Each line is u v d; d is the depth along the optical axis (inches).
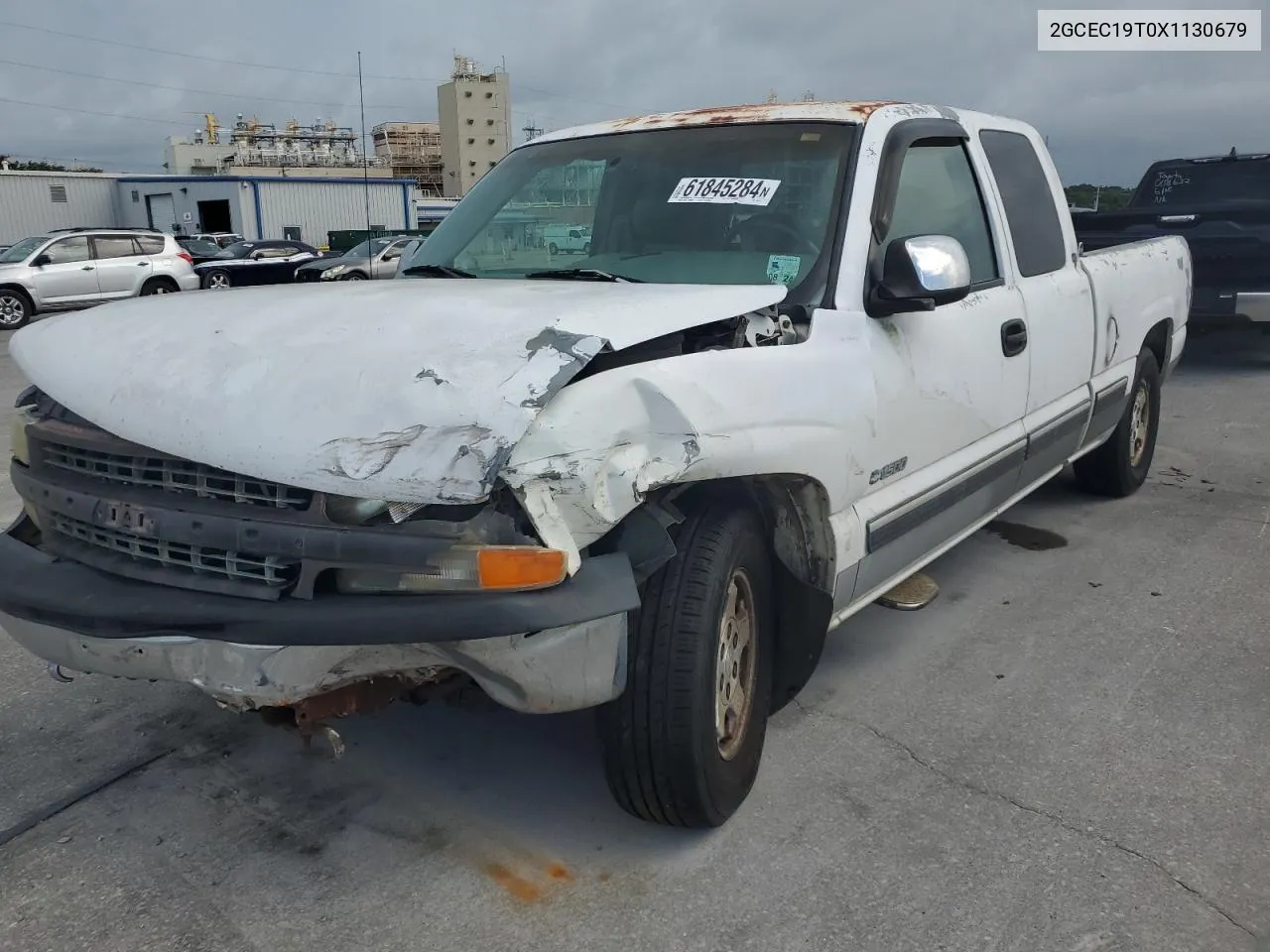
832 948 93.2
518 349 87.2
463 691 104.7
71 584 96.0
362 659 87.3
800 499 113.6
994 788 117.8
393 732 131.8
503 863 105.6
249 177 1652.3
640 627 97.7
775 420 102.7
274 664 86.4
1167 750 125.7
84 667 97.7
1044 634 160.2
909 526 132.0
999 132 170.1
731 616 108.0
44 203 1787.6
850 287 120.0
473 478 79.2
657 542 93.3
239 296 118.3
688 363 95.0
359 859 106.7
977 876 102.6
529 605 82.0
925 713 135.6
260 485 88.3
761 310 112.7
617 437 87.5
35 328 120.1
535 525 82.7
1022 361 156.6
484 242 147.3
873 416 118.6
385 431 83.0
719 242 128.8
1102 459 221.9
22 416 113.2
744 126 140.6
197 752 127.9
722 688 107.3
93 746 129.5
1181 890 100.2
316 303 107.0
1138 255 214.5
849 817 112.4
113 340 106.3
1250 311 363.6
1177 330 237.5
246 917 98.3
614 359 93.7
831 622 121.7
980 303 146.3
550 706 89.8
